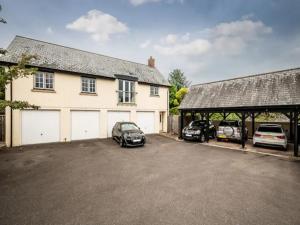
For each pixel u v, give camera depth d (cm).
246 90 1201
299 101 911
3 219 354
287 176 625
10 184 534
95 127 1443
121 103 1596
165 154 952
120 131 1200
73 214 374
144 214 375
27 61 740
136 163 774
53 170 668
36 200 435
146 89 1800
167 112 1995
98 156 894
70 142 1276
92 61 1578
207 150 1069
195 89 1590
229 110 1217
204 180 579
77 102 1342
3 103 660
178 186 527
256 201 438
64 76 1282
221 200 441
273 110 1017
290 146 1232
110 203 422
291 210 396
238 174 642
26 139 1138
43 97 1188
